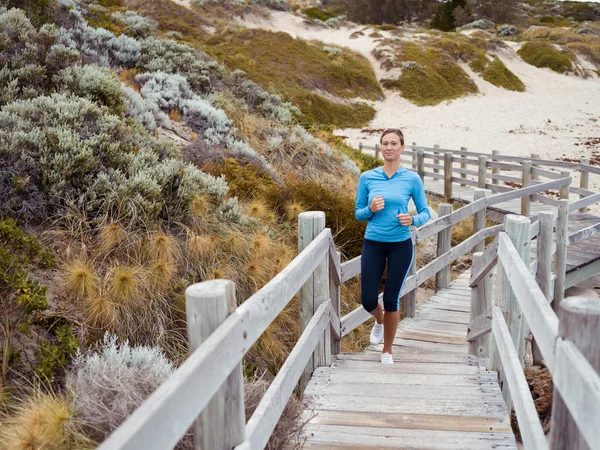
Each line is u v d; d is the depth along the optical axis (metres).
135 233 4.60
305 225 3.62
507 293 3.26
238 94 11.68
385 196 3.86
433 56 35.66
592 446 1.22
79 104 5.82
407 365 3.98
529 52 41.78
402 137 3.88
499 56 39.66
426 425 3.07
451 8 63.47
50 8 9.16
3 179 4.41
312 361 3.83
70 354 3.19
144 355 3.17
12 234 3.71
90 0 14.23
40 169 4.66
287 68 29.62
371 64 34.81
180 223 5.06
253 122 10.30
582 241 8.74
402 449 2.82
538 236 5.22
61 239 4.32
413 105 30.45
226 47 30.58
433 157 16.97
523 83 36.38
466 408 3.27
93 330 3.57
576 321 1.44
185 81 10.25
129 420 1.12
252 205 6.44
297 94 27.02
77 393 2.68
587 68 41.72
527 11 77.88
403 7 68.62
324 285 3.71
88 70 7.04
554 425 1.58
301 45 32.88
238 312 1.78
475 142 23.61
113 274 4.07
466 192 14.64
